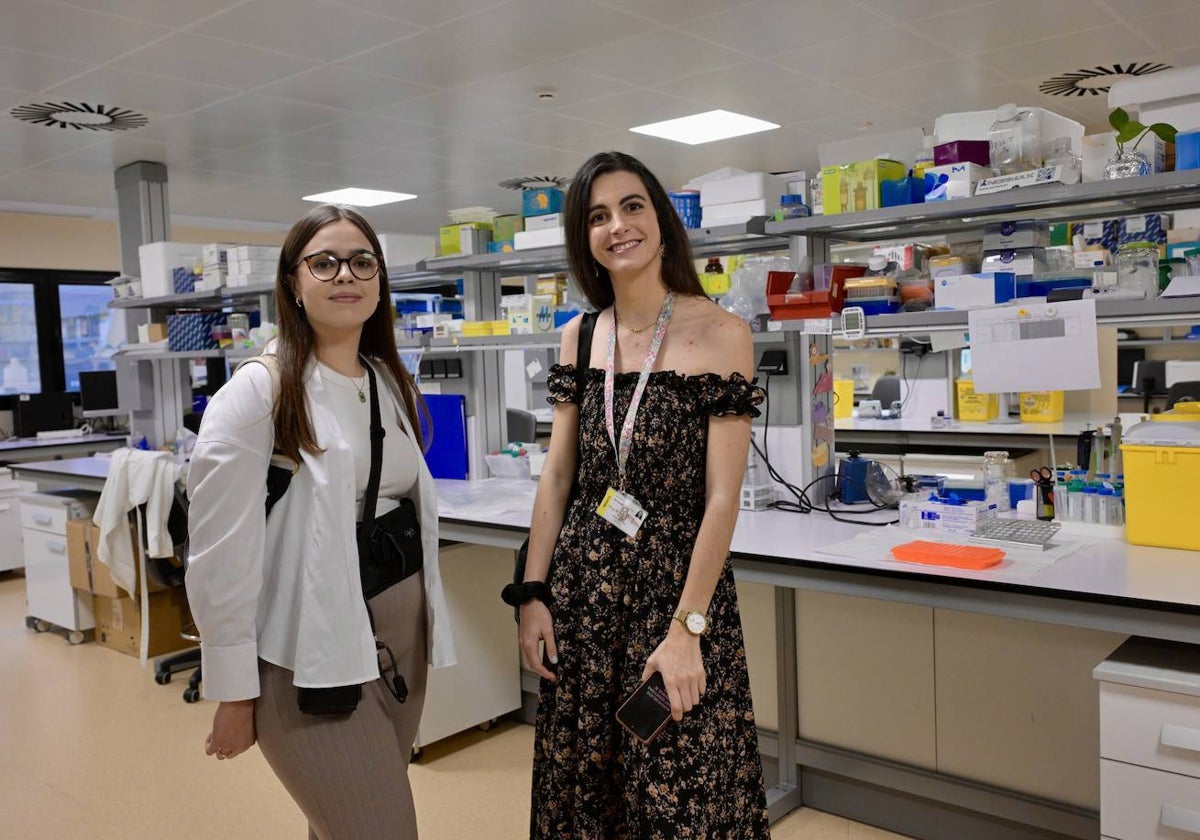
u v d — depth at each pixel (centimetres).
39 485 490
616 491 150
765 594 269
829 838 244
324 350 153
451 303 402
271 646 143
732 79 464
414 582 160
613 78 453
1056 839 222
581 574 151
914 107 533
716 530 144
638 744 143
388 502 157
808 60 438
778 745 265
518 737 316
